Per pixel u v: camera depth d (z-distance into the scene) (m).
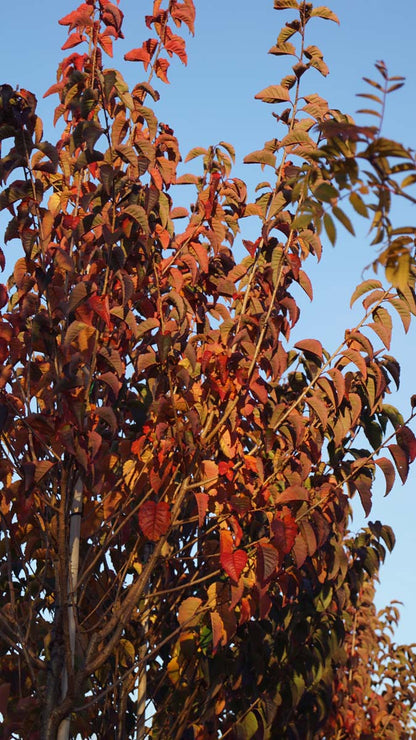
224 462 3.99
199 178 4.63
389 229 2.20
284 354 4.14
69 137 4.62
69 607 3.81
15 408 3.87
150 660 4.61
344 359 4.32
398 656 11.17
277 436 4.41
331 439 4.55
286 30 4.31
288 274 4.42
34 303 3.95
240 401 4.17
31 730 3.79
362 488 4.39
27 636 3.80
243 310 4.28
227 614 4.02
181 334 4.16
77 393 3.87
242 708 4.96
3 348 3.87
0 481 3.92
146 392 4.55
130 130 4.23
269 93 4.29
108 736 4.32
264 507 4.05
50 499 3.92
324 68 4.28
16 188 3.92
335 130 2.21
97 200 4.22
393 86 2.14
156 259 4.50
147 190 4.19
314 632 5.73
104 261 4.17
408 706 10.78
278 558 3.91
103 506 3.99
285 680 5.41
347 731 9.06
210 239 4.46
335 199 2.25
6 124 3.87
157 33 4.57
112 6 4.40
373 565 6.25
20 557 4.11
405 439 4.30
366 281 4.19
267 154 4.23
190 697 4.44
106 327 4.12
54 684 3.73
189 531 4.67
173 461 4.04
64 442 3.61
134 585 3.83
